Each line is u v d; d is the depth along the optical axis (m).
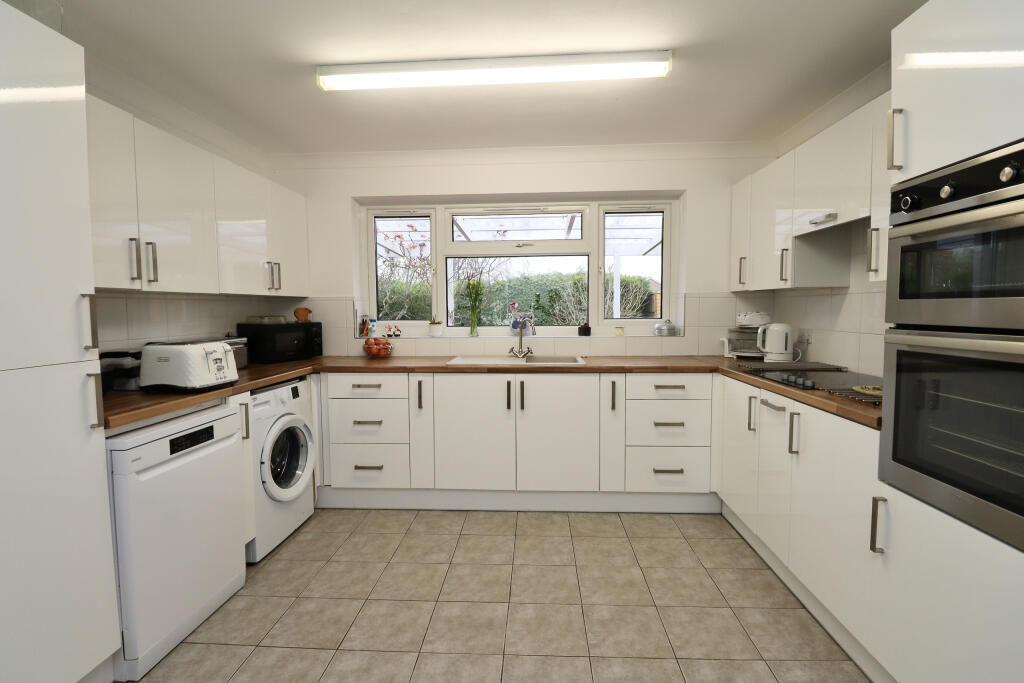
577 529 2.66
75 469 1.37
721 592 2.05
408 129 2.94
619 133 3.05
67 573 1.34
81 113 1.40
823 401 1.71
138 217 1.94
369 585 2.12
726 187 3.28
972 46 1.12
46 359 1.29
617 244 3.57
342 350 3.47
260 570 2.24
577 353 3.45
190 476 1.78
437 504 2.95
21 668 1.23
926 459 1.25
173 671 1.61
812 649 1.70
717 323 3.36
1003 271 1.04
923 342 1.25
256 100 2.52
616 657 1.67
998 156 1.04
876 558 1.44
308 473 2.68
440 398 2.86
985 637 1.08
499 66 2.11
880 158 1.78
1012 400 1.02
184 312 2.69
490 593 2.05
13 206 1.21
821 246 2.47
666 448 2.81
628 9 1.78
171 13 1.76
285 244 3.13
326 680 1.57
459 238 3.59
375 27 1.88
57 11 1.70
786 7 1.76
